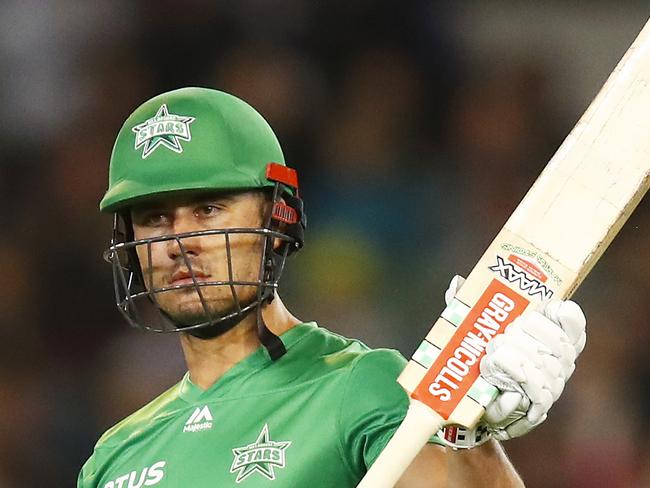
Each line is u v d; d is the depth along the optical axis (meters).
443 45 23.42
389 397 8.90
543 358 7.47
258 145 9.61
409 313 21.78
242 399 9.50
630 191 7.84
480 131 22.88
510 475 8.37
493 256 7.92
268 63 23.66
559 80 22.94
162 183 9.30
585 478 19.83
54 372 21.59
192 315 9.39
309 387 9.29
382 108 23.22
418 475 8.61
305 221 10.02
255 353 9.65
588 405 20.23
